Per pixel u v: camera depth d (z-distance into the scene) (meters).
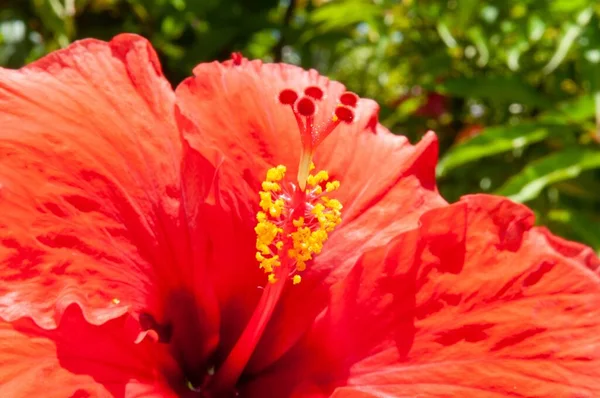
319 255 0.24
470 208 0.23
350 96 0.23
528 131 0.34
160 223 0.23
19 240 0.20
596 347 0.21
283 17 0.48
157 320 0.23
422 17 0.45
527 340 0.21
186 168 0.23
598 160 0.32
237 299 0.24
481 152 0.34
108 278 0.21
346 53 0.51
